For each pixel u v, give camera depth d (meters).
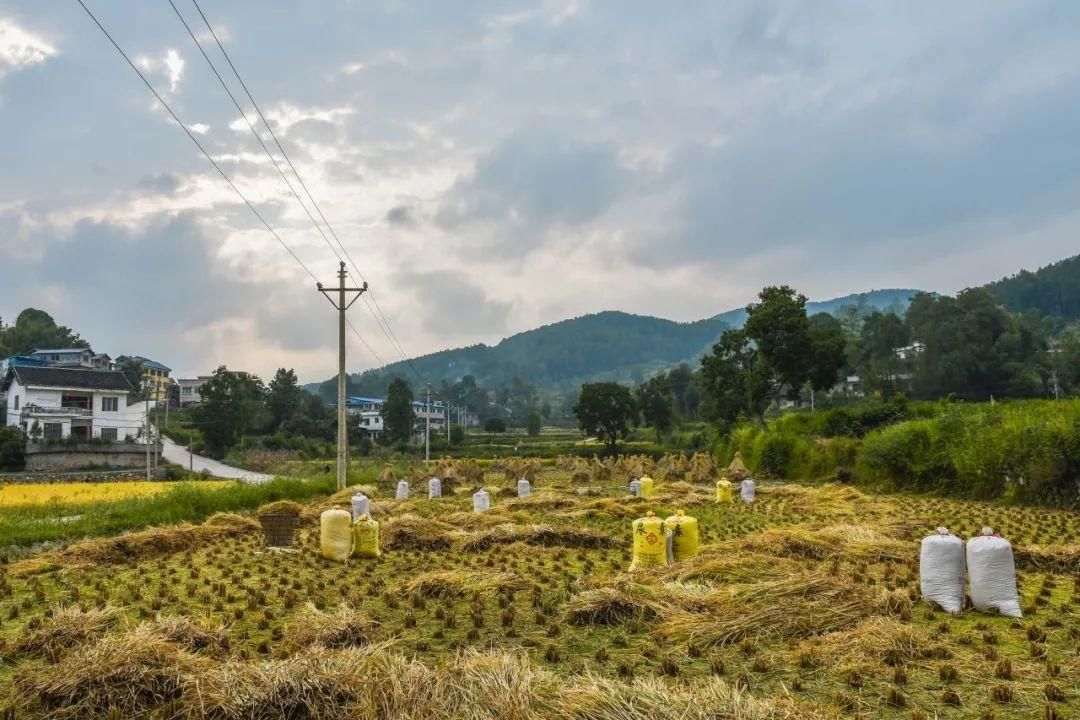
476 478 42.03
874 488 31.23
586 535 16.42
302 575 13.09
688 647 8.20
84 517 21.42
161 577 13.09
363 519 15.19
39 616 9.85
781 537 13.73
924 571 9.80
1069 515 21.03
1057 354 75.31
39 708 6.75
